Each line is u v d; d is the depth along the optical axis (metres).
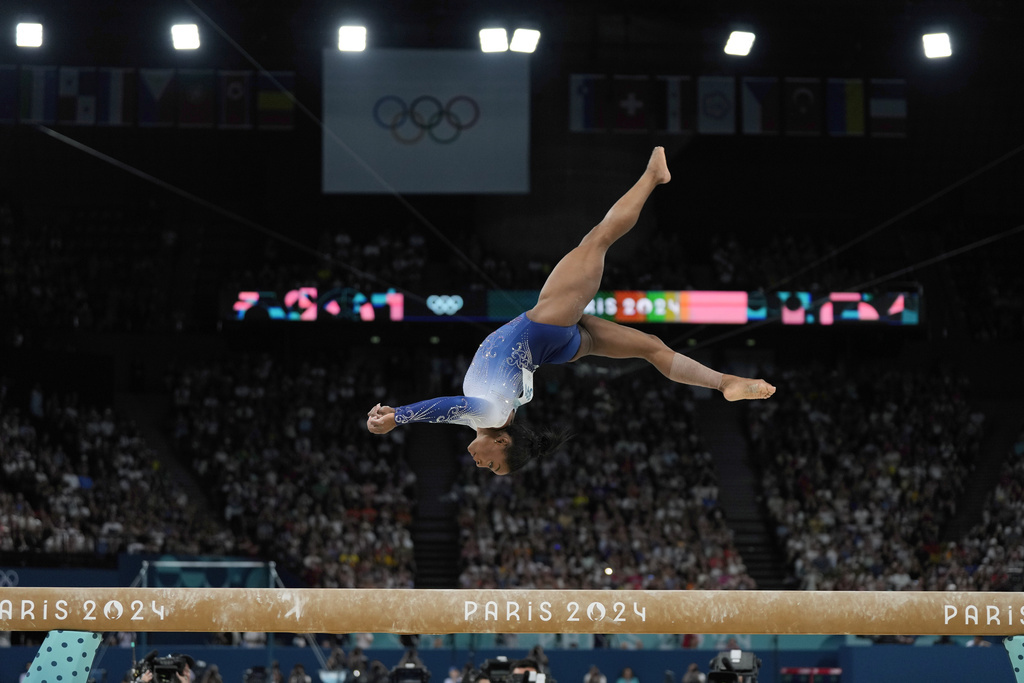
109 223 36.56
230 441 30.45
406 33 30.59
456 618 5.89
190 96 29.62
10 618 5.92
